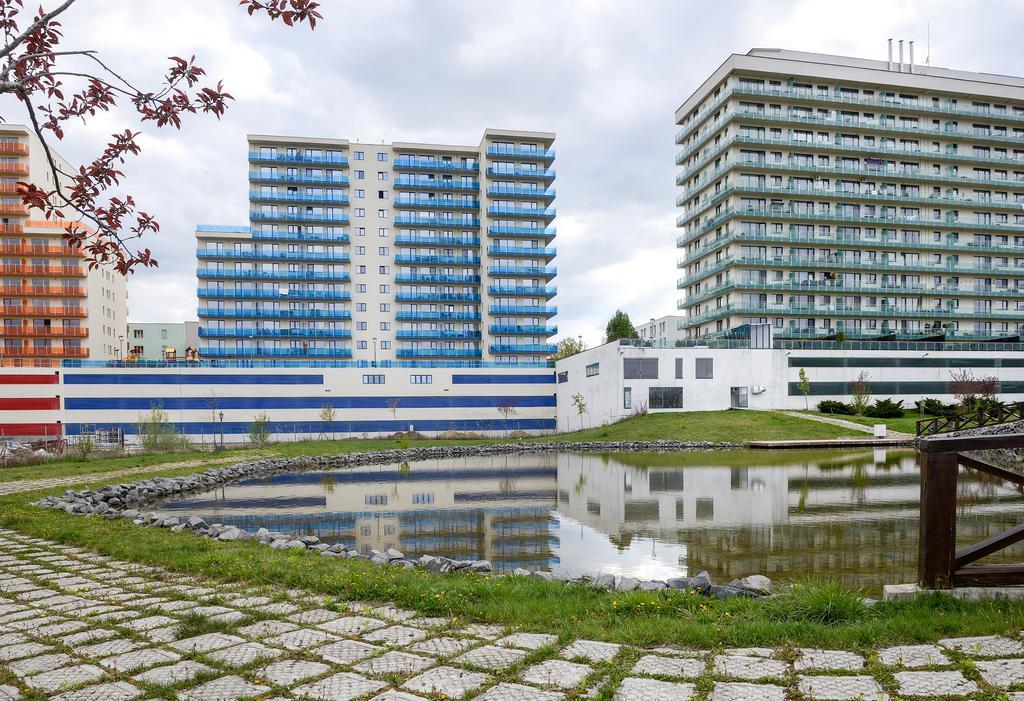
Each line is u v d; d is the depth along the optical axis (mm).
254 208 75312
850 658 4395
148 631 5328
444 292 79438
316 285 76188
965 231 70750
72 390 53656
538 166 79812
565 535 12914
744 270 66125
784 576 9227
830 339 66312
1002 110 72438
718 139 70438
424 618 5703
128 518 13000
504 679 4203
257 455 35625
